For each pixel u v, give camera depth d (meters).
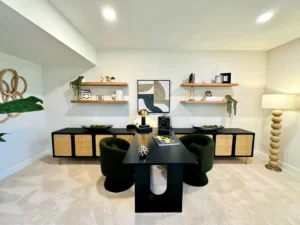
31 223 1.54
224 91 3.33
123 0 1.64
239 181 2.32
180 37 2.60
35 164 2.88
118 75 3.28
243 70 3.29
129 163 1.38
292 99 2.44
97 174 2.51
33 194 1.97
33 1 1.47
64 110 3.33
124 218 1.61
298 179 2.39
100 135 2.88
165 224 1.54
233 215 1.66
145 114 2.98
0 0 1.16
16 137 2.64
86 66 3.26
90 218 1.60
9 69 2.48
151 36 2.57
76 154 2.93
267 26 2.20
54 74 3.26
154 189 2.14
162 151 1.71
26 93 2.87
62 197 1.92
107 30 2.36
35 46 2.12
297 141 2.59
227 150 2.96
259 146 3.40
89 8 1.79
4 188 2.11
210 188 2.14
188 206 1.79
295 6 1.72
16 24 1.51
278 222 1.58
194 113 3.38
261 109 3.35
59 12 1.88
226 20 2.04
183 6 1.74
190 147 2.30
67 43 2.08
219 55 3.26
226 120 3.39
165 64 3.28
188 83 3.09
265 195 1.99
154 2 1.67
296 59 2.63
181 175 1.67
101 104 3.35
